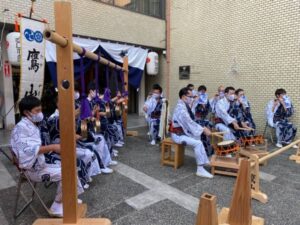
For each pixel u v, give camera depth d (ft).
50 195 9.61
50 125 8.41
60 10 6.59
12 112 20.17
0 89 19.81
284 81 18.47
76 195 7.14
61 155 6.98
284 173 12.07
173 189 10.19
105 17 22.54
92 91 12.17
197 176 11.60
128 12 24.20
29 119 7.28
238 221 6.90
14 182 10.77
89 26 21.56
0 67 18.45
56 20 6.63
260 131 20.11
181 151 12.93
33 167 7.51
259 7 19.40
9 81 19.71
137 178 11.31
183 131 12.25
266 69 19.40
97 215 8.23
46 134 8.32
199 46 23.97
